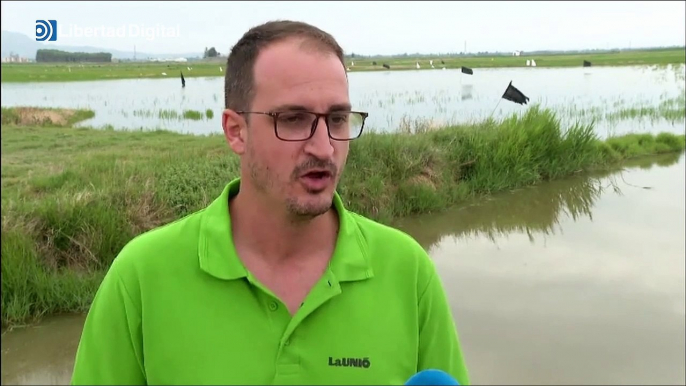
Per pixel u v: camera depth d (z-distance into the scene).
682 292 7.46
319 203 1.68
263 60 1.68
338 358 1.69
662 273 8.16
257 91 1.68
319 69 1.66
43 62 118.00
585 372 5.59
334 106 1.67
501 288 7.73
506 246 9.72
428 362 1.88
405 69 65.81
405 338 1.79
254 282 1.68
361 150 11.52
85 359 1.73
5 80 50.97
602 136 18.69
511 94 16.31
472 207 11.88
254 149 1.70
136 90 40.41
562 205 12.02
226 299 1.69
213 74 61.41
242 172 1.80
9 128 19.30
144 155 12.88
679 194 12.72
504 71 57.16
